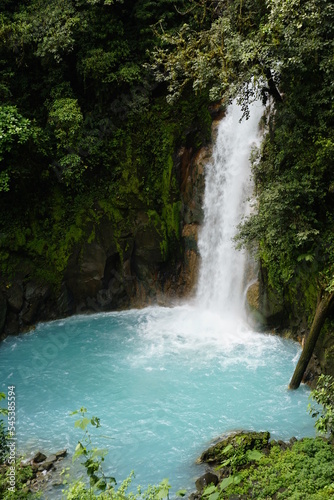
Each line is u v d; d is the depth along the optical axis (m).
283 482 9.91
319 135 14.24
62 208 19.86
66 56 19.69
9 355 17.11
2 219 19.03
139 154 20.03
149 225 20.06
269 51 14.05
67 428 13.10
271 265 15.96
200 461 11.54
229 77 14.73
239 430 12.66
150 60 19.62
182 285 20.66
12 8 19.67
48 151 19.11
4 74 19.05
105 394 14.56
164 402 14.01
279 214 14.27
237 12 15.94
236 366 15.62
